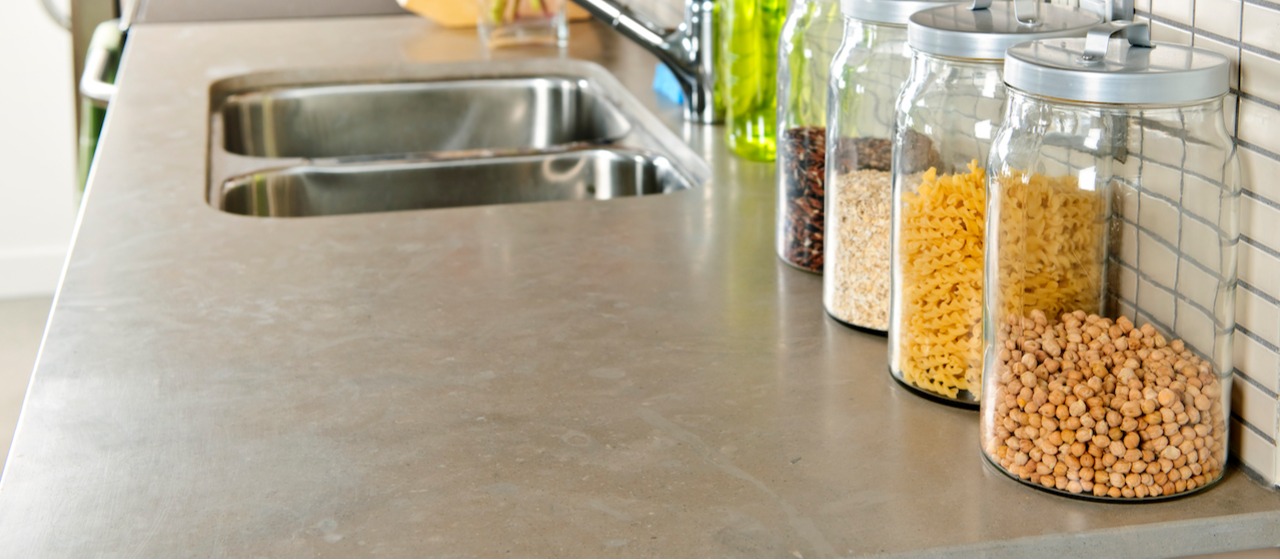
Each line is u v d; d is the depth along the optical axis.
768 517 0.78
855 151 1.03
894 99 1.01
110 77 2.53
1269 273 0.77
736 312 1.11
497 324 1.08
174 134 1.71
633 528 0.77
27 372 3.57
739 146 1.58
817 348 1.03
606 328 1.08
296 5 2.57
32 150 4.05
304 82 2.10
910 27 0.89
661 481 0.82
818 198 1.17
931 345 0.92
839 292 1.07
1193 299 0.77
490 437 0.88
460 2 2.39
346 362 1.01
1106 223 0.79
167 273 1.21
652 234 1.32
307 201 1.67
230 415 0.92
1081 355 0.78
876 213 1.02
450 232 1.33
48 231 4.12
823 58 1.14
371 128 2.12
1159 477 0.78
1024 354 0.80
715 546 0.75
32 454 0.86
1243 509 0.78
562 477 0.83
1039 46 0.80
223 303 1.13
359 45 2.28
